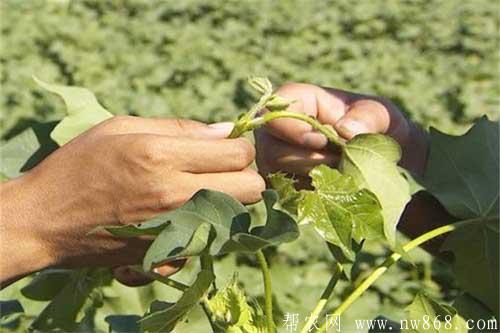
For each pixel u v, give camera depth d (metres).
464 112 6.03
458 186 1.29
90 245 1.10
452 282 3.91
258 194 1.09
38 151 1.34
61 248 1.11
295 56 7.30
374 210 1.08
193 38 7.47
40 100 6.26
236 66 6.98
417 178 1.29
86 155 1.09
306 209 1.09
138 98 6.32
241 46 7.41
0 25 7.65
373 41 7.69
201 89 6.45
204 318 1.26
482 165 1.29
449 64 6.97
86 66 6.95
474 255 1.28
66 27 7.57
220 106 6.31
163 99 6.36
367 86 6.70
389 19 7.84
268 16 7.81
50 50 7.19
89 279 1.36
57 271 1.38
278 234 1.01
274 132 1.27
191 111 6.26
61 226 1.09
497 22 7.80
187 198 1.07
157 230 1.03
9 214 1.11
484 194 1.28
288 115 1.13
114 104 6.33
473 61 7.22
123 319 1.31
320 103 1.32
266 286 1.07
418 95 6.36
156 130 1.11
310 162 1.26
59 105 6.14
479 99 6.16
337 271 1.17
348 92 1.35
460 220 1.28
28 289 1.38
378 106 1.33
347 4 8.04
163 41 7.46
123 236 1.07
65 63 7.02
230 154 1.08
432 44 7.43
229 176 1.08
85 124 1.32
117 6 8.23
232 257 3.53
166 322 1.07
